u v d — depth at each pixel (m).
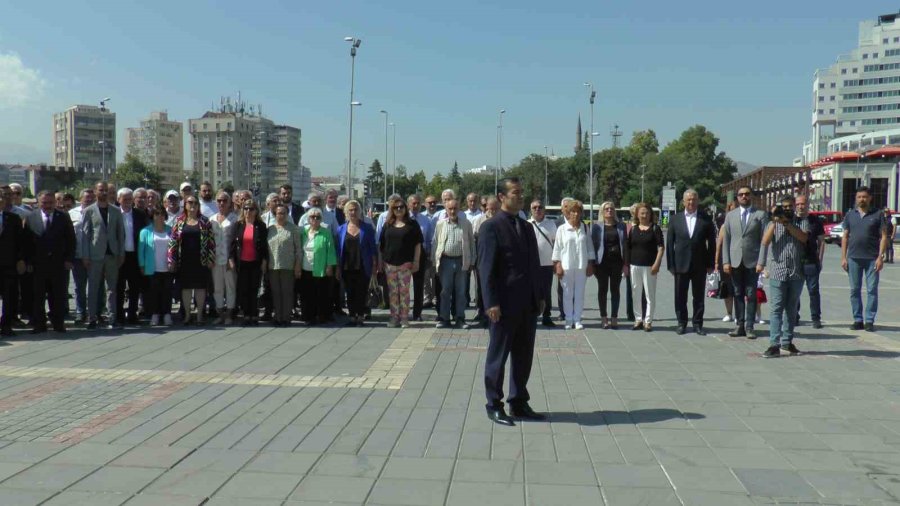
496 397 6.36
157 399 7.01
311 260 11.59
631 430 6.11
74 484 4.86
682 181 93.94
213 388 7.45
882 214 11.51
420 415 6.52
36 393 7.22
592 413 6.62
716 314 13.52
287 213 11.71
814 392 7.41
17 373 8.12
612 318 11.59
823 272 25.11
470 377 8.00
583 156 99.56
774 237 9.34
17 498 4.61
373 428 6.12
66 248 10.95
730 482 4.94
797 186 55.97
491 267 6.29
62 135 161.12
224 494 4.70
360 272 11.68
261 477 5.00
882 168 65.81
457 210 11.57
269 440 5.79
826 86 156.62
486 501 4.61
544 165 98.88
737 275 10.73
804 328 11.80
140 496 4.66
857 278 11.59
